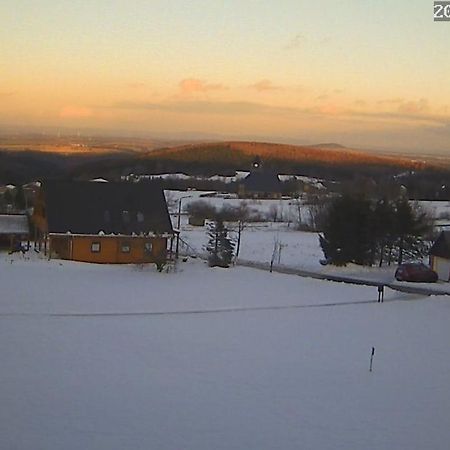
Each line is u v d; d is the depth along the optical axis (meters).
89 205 47.12
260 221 81.81
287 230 74.00
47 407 16.27
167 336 24.45
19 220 50.31
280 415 16.41
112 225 46.38
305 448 14.42
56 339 23.25
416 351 23.53
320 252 57.47
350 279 43.06
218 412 16.44
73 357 20.95
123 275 40.00
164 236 46.75
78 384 18.19
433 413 17.08
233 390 18.23
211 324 26.98
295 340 24.59
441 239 45.81
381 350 23.48
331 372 20.44
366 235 49.56
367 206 49.91
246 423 15.77
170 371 19.81
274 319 28.48
